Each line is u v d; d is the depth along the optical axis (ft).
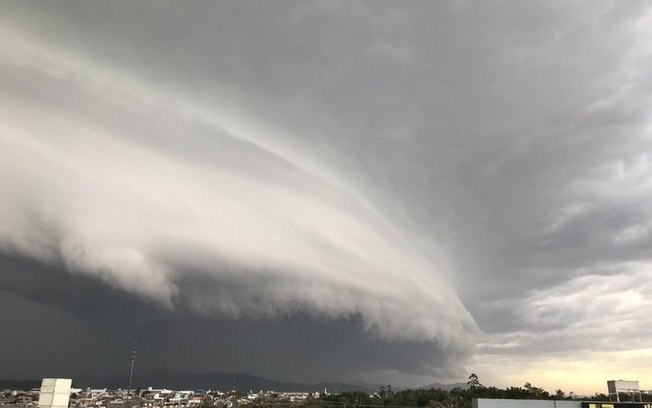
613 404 157.17
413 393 380.78
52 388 143.43
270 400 415.03
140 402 391.86
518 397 335.26
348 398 394.11
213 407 396.37
